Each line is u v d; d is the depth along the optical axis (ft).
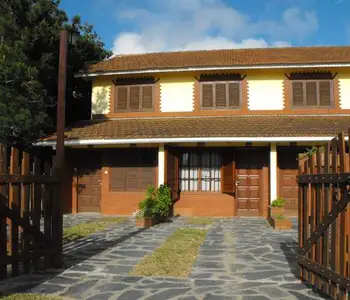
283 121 46.93
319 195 16.80
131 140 43.55
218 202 47.85
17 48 41.32
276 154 44.68
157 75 51.85
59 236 22.08
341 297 14.46
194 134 42.83
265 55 55.57
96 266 22.34
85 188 51.16
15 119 40.06
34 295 16.99
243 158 48.44
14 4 42.75
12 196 18.78
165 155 44.80
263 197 47.37
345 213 14.21
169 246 28.02
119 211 48.85
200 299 16.67
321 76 49.57
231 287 18.39
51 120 48.75
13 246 19.06
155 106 51.78
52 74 47.01
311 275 17.76
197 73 50.93
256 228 37.60
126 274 20.68
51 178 21.58
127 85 52.90
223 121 47.98
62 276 20.24
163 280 19.61
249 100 50.29
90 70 52.29
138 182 48.80
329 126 43.88
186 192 48.49
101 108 53.57
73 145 46.60
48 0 46.01
